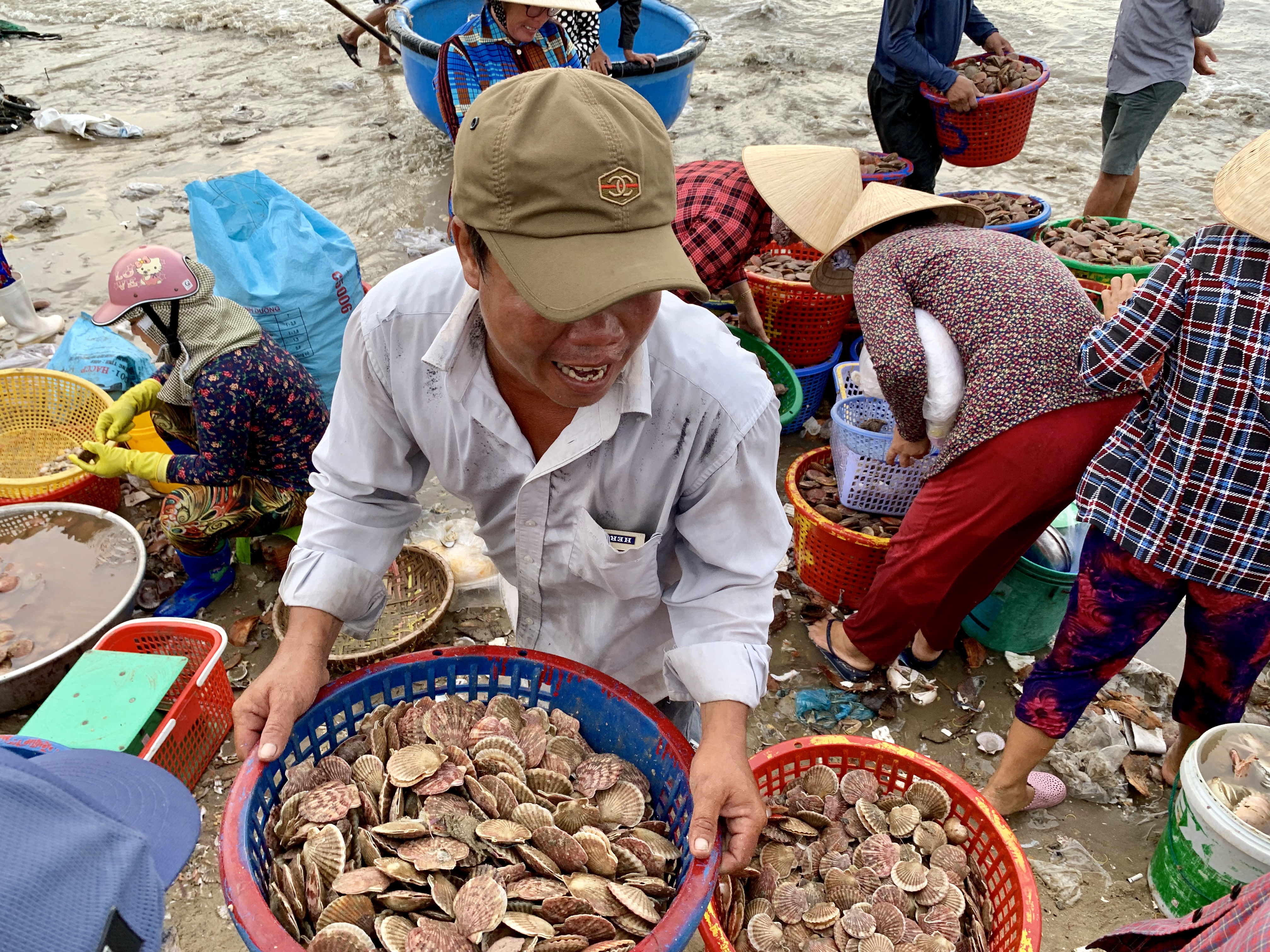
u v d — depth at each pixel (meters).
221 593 3.08
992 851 1.82
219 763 2.52
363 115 6.78
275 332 3.21
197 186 3.28
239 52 8.03
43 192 5.57
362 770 1.50
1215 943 1.35
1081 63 7.89
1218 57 7.88
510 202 0.98
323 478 1.55
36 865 0.71
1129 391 2.05
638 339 1.06
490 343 1.34
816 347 3.85
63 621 2.71
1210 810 1.99
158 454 2.80
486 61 3.53
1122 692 2.80
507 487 1.53
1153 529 1.94
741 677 1.39
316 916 1.31
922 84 4.37
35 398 3.51
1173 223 5.49
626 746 1.60
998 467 2.16
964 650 2.97
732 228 2.95
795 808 1.97
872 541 2.76
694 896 1.19
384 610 2.94
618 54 6.66
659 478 1.39
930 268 2.29
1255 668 2.09
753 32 8.54
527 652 1.62
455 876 1.42
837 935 1.76
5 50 7.94
